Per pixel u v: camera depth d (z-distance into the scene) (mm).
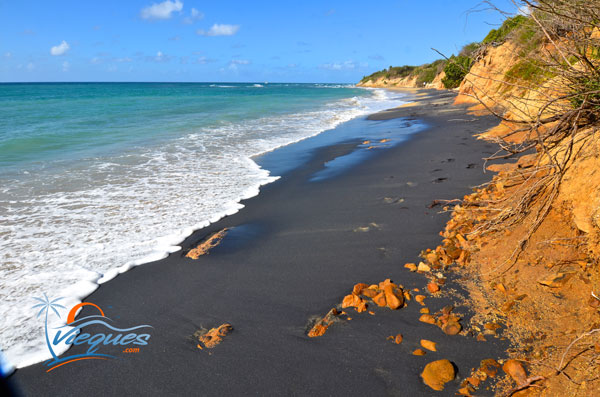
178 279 3871
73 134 13570
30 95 52469
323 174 7836
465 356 2471
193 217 5570
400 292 3199
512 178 4527
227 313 3244
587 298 2545
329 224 5000
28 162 8977
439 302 3062
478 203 4535
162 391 2443
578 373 2088
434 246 3994
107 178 7621
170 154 10078
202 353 2777
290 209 5781
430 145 9453
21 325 3158
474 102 17797
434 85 61438
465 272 3389
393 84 98125
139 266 4160
